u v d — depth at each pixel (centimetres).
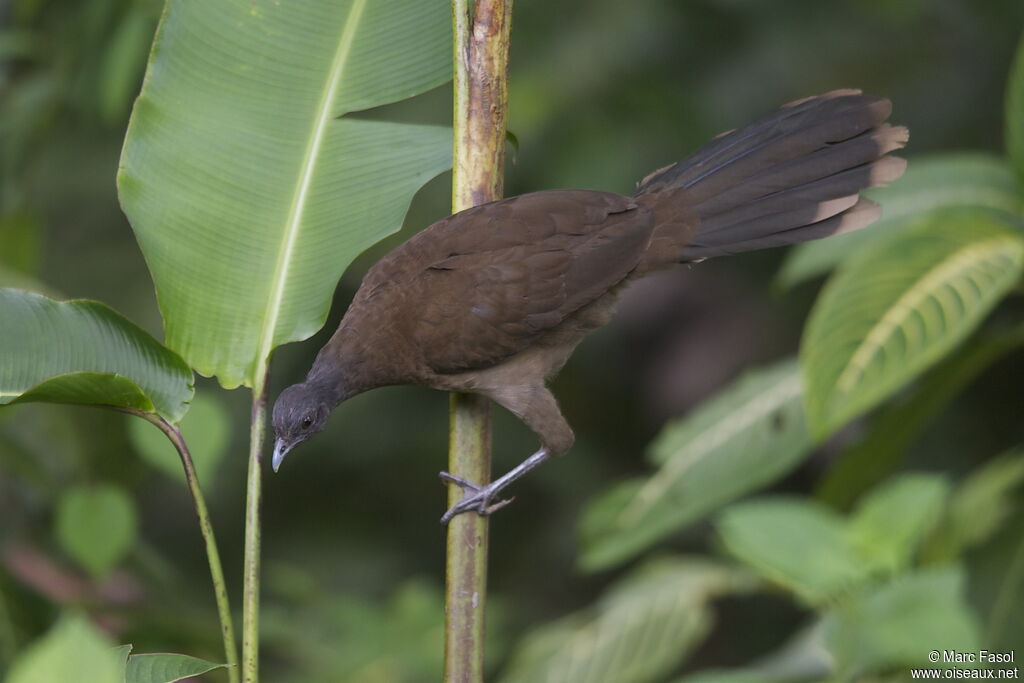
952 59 1266
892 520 572
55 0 1059
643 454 1380
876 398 699
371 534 1272
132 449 859
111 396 512
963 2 1222
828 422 704
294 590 966
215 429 745
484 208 720
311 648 920
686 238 715
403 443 1255
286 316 571
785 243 706
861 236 834
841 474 839
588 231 705
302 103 608
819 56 1204
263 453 540
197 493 525
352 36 618
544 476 1295
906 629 534
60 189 1178
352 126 606
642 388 1434
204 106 598
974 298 711
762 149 733
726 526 581
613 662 811
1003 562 715
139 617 810
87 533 769
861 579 558
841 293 727
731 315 1452
